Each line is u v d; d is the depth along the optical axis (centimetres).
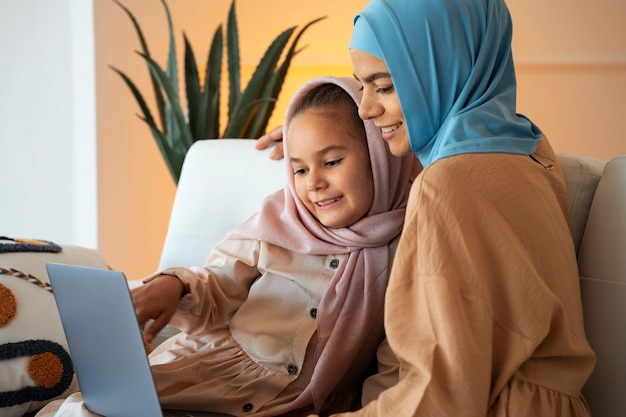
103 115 301
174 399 118
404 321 93
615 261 109
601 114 355
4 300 133
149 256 325
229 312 133
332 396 124
